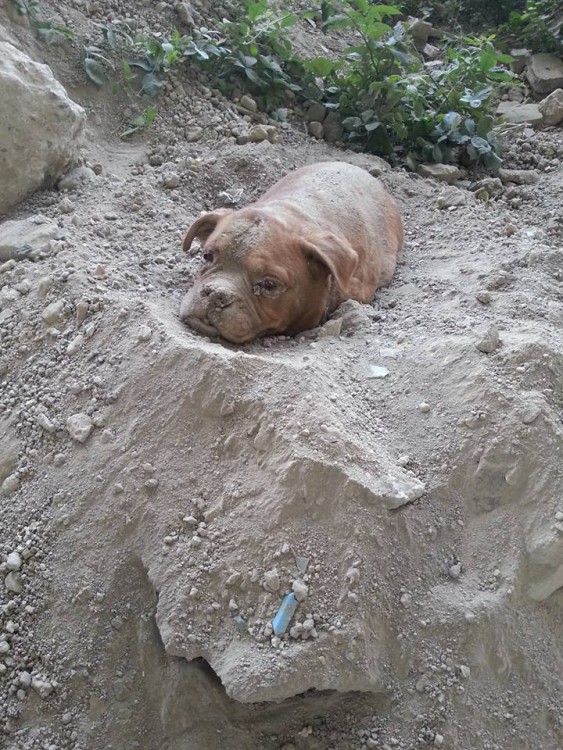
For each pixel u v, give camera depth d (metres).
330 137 1.33
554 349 0.70
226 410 0.63
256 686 0.52
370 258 0.90
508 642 0.59
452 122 1.27
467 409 0.65
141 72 1.23
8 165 0.95
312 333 0.78
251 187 1.12
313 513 0.59
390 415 0.67
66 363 0.72
